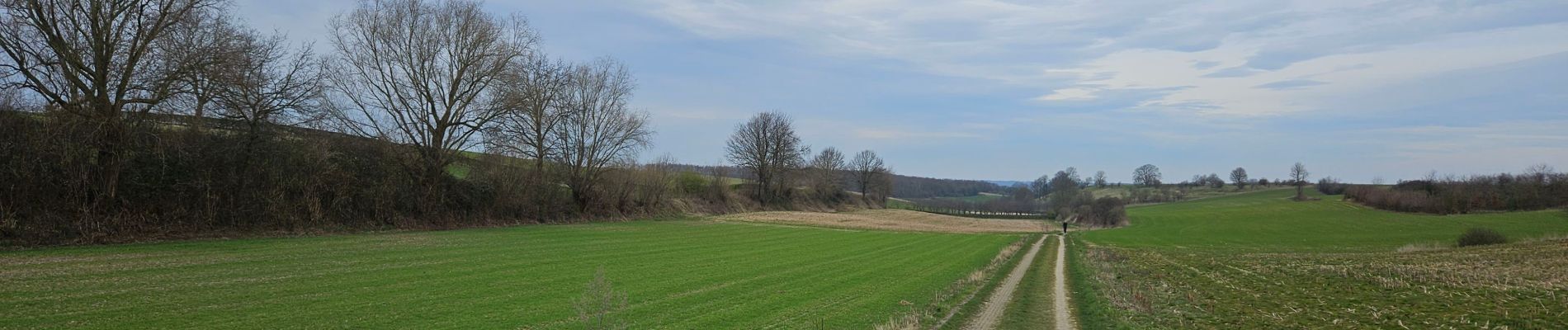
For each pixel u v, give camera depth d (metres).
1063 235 68.25
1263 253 45.94
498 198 50.88
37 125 27.78
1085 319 16.95
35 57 27.70
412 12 43.97
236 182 33.31
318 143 38.66
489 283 20.83
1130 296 21.34
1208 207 120.75
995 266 31.25
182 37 30.42
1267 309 18.91
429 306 16.62
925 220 89.06
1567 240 45.91
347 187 39.94
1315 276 27.28
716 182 92.44
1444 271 27.78
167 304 15.66
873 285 22.91
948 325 15.84
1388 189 117.25
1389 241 63.31
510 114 46.91
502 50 46.03
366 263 24.55
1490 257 36.53
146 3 29.92
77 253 23.84
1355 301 20.08
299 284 19.23
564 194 59.25
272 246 29.17
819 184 116.94
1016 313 17.75
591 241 39.22
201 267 21.73
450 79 45.88
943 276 25.97
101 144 28.88
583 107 59.72
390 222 42.25
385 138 43.59
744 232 53.19
